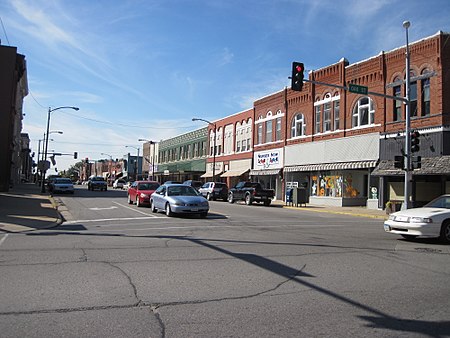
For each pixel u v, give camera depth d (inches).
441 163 925.2
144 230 523.8
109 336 172.7
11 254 343.0
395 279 279.3
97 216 720.3
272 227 597.9
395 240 475.8
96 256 339.3
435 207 494.9
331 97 1311.5
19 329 178.9
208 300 225.3
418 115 1012.5
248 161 1788.9
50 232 495.2
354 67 1216.2
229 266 310.7
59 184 1492.4
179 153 2669.8
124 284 253.9
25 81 2042.3
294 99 1485.0
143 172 3494.1
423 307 218.7
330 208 1149.1
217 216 765.3
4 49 1453.0
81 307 209.5
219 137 2097.7
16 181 2407.7
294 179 1475.1
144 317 196.4
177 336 173.9
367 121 1176.2
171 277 273.4
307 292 244.2
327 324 191.2
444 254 379.9
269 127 1643.7
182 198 717.3
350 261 338.6
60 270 286.8
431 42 988.6
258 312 206.5
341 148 1242.6
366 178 1274.6
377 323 193.5
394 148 1065.5
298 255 361.1
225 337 173.9
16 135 1975.9
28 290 237.1
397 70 1079.0
